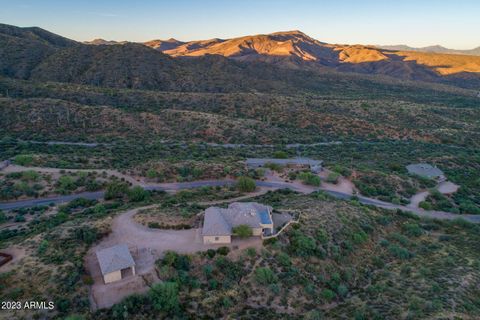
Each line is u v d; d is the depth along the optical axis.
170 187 89.69
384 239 63.34
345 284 50.19
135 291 42.38
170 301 40.25
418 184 99.19
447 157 126.19
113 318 38.38
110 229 54.66
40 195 81.06
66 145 122.38
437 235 70.25
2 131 130.50
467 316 39.56
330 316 42.56
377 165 115.75
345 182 96.69
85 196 83.06
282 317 42.16
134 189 79.44
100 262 43.78
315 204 71.56
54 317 37.56
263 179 95.69
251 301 44.19
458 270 52.31
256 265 48.69
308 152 133.00
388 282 50.00
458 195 94.88
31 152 107.81
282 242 53.84
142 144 130.75
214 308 41.97
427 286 47.09
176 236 53.38
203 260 48.09
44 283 41.16
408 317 39.25
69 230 52.72
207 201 74.75
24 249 47.22
